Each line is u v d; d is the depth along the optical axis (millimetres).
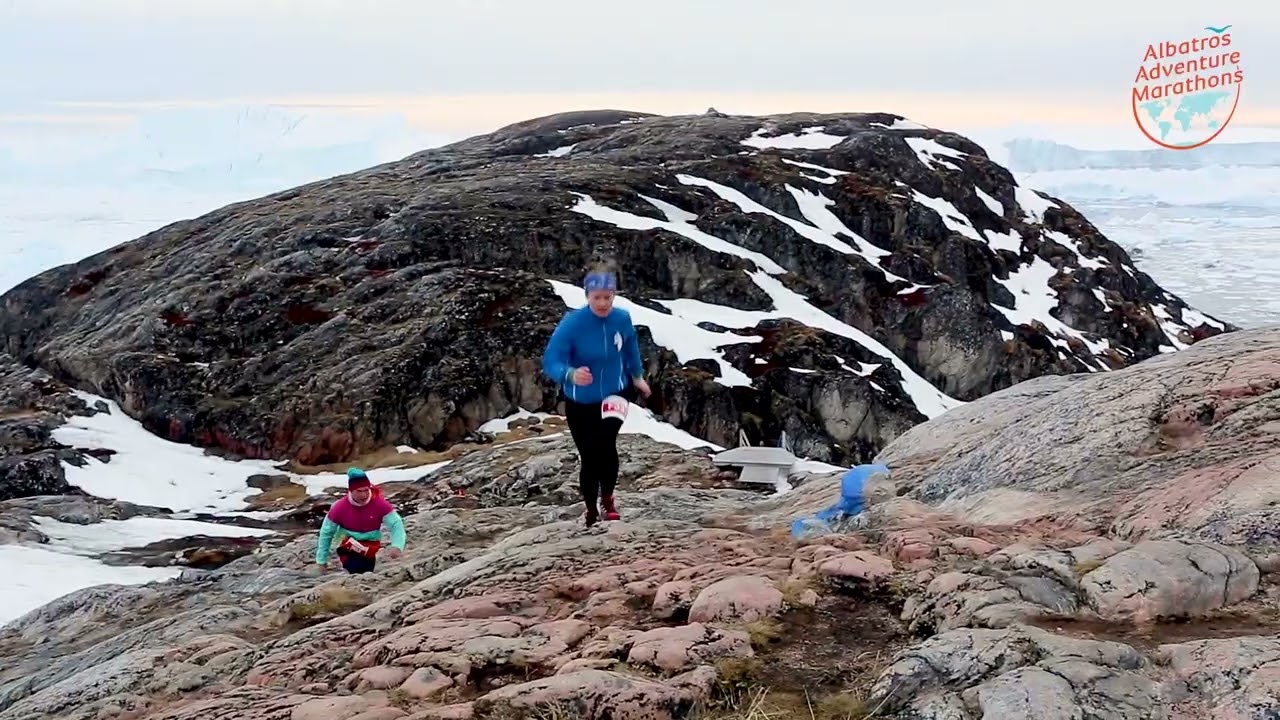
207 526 23312
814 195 56375
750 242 50438
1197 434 6766
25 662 9227
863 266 50250
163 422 33625
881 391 39062
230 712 4484
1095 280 61656
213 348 38062
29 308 48719
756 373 38344
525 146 70188
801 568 5543
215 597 10070
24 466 27484
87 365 37906
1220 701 3395
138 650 6922
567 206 48250
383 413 32500
